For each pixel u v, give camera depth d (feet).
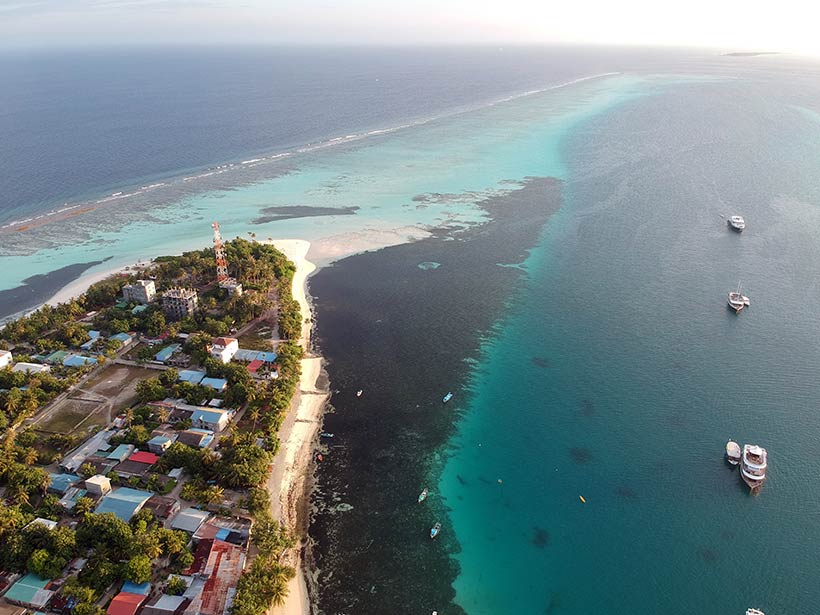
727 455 379.55
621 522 340.59
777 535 329.11
